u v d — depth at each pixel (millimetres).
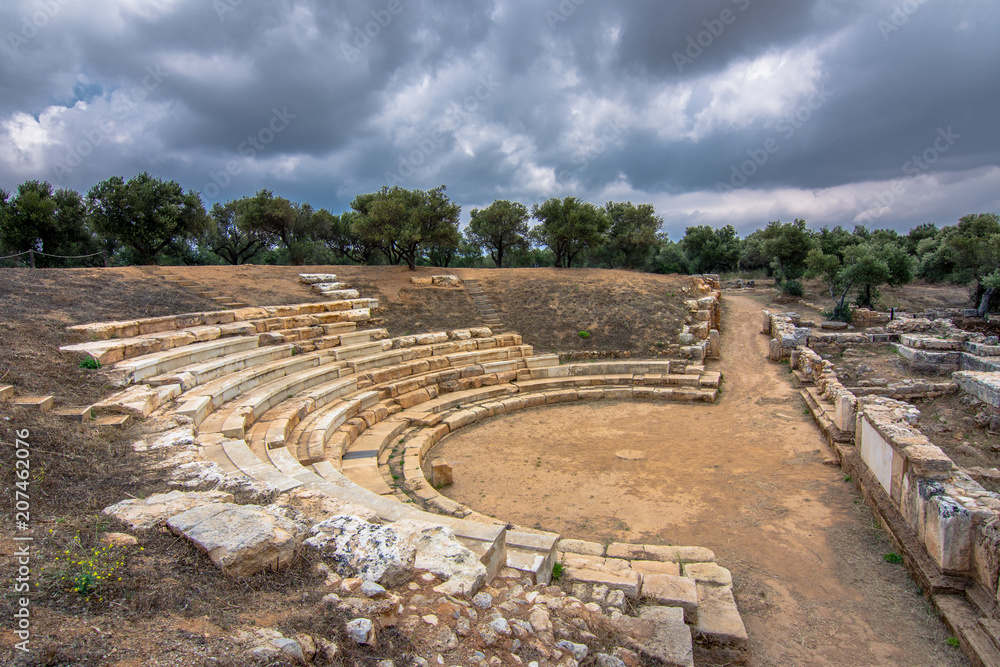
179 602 3961
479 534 6508
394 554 5098
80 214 28406
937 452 8523
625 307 27938
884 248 38344
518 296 29484
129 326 14266
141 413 9797
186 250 37219
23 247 26344
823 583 8039
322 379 16609
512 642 4570
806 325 31484
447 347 22375
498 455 14211
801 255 49312
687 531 9797
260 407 12930
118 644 3312
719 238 65688
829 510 10492
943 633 6828
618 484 12148
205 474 7520
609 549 8734
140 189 26000
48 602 3643
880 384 17391
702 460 13672
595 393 20312
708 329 25906
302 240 39938
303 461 11000
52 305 14820
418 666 3920
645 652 5359
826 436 14875
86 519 5289
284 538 4902
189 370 13055
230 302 20891
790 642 6738
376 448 13336
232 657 3355
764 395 19969
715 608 6809
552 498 11406
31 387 9594
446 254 45500
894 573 8195
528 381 21422
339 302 23594
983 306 33375
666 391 20188
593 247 37312
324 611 4199
